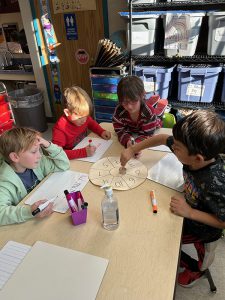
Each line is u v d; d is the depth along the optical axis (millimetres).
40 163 1247
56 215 973
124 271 743
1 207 983
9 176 1095
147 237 852
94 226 911
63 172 1236
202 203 996
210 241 1165
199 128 866
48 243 852
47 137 3418
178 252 795
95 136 1624
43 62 3379
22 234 896
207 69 2320
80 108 1597
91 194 1072
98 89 2705
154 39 2418
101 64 2602
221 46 2242
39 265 776
